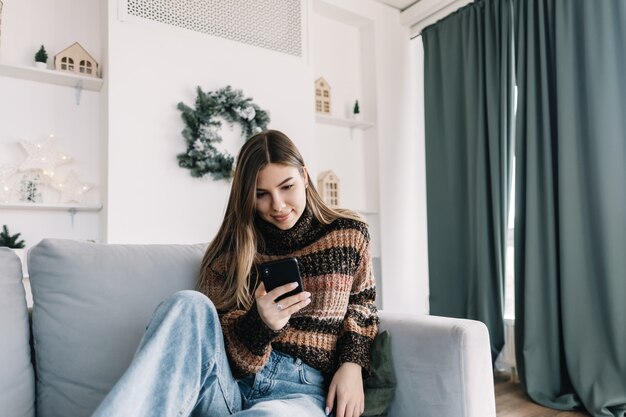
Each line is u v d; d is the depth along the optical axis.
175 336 0.74
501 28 2.44
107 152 1.96
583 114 2.03
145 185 2.03
